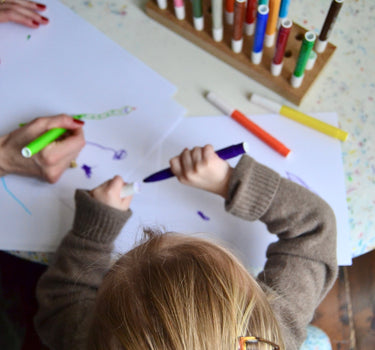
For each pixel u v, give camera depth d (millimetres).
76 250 604
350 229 624
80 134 676
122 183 616
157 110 715
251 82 718
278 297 540
